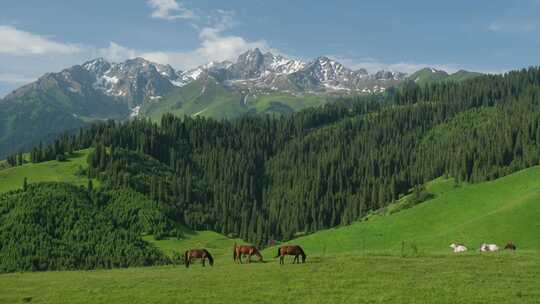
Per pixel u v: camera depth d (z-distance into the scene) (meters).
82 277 57.22
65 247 172.50
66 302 42.84
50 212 187.62
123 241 182.25
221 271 56.94
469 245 101.31
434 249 101.62
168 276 54.91
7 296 46.09
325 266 56.72
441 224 126.12
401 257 62.47
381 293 42.88
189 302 41.62
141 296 44.22
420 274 50.62
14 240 170.75
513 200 123.75
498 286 44.75
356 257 62.91
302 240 134.88
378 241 123.75
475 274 50.16
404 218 132.25
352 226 136.12
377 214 193.38
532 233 101.12
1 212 185.62
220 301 41.66
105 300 43.12
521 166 199.25
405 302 39.81
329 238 131.62
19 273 64.56
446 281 46.94
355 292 43.50
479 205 129.00
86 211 194.38
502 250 73.81
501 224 107.00
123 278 54.81
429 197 188.38
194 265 69.25
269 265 60.34
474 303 39.31
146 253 178.25
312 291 44.19
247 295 43.34
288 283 47.88
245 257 81.25
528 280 47.12
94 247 178.25
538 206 110.50
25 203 188.38
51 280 55.53
